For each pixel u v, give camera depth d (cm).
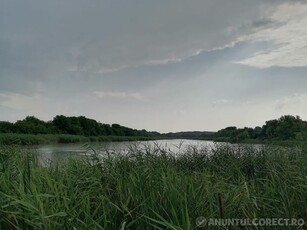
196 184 381
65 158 581
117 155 535
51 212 273
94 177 402
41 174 423
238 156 793
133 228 308
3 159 478
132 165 487
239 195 349
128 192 344
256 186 452
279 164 563
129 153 577
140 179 364
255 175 609
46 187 350
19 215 266
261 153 767
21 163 439
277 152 743
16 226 241
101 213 326
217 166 641
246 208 339
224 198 343
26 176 354
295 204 350
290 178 423
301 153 614
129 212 295
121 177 400
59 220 279
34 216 249
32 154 552
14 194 305
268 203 352
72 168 487
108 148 547
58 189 340
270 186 410
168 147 774
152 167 477
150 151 663
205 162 773
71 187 354
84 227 279
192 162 780
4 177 341
